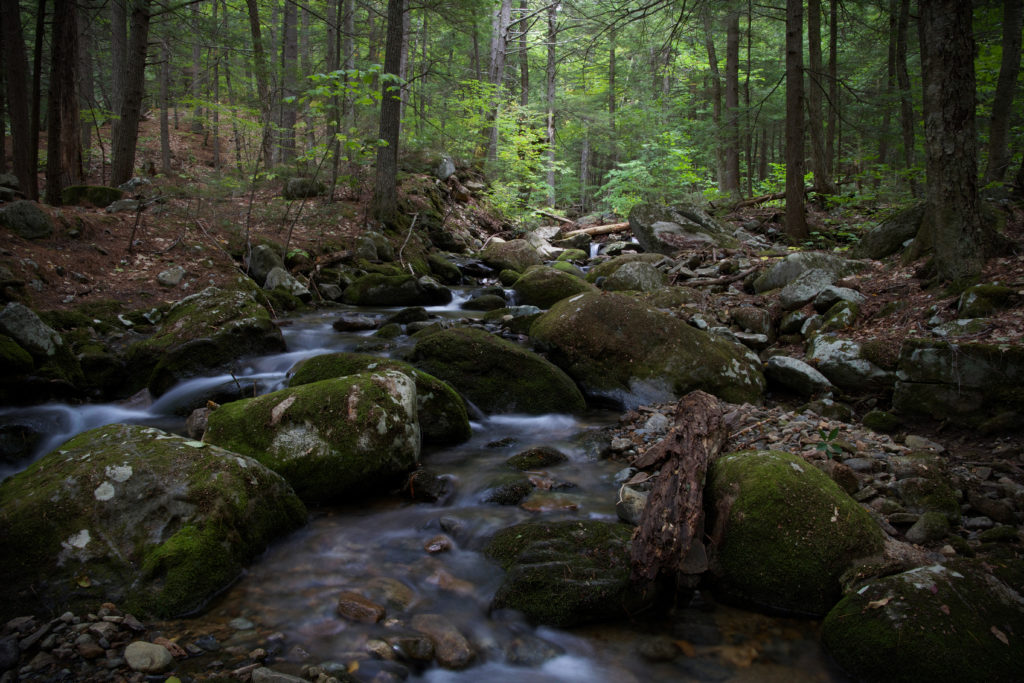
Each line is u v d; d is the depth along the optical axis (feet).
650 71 73.77
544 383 20.10
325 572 10.57
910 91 42.16
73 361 19.19
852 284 23.58
